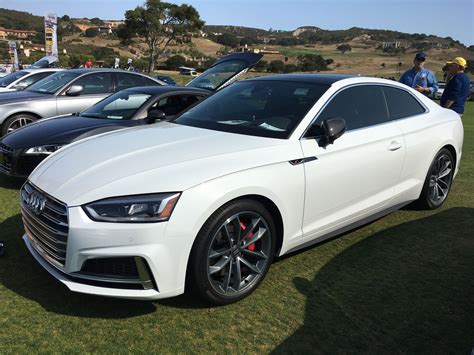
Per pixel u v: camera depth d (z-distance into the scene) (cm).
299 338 276
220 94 441
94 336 272
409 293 331
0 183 587
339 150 362
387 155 406
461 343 275
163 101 638
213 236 288
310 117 357
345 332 283
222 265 299
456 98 671
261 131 352
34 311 295
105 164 302
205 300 299
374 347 270
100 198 270
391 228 456
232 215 296
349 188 375
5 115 771
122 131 385
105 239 264
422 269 369
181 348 264
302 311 305
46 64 1553
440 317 301
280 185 319
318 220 359
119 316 294
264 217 316
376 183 403
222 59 827
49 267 298
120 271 272
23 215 327
